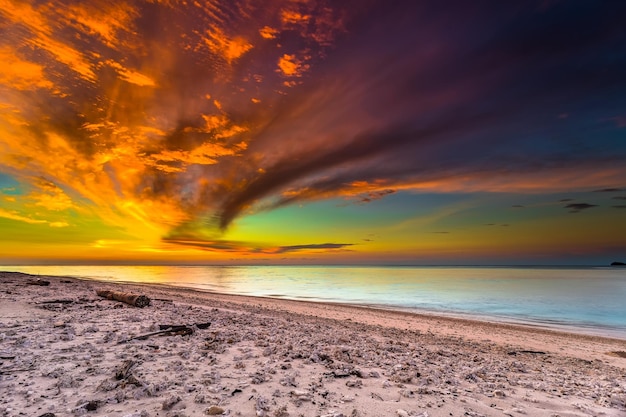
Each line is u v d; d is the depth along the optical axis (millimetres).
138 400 4848
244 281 81000
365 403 5352
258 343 9648
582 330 23359
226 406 4840
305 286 65000
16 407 4355
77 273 99250
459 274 152625
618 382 9125
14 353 6957
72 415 4215
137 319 12672
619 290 59375
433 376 7562
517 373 9570
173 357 7500
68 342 8297
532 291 56844
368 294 48750
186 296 30078
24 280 32562
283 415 4637
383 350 11078
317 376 6703
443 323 22938
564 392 7227
